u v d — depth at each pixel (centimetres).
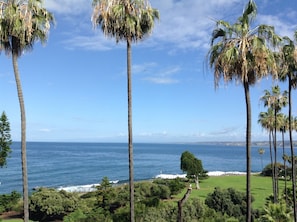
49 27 1889
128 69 2003
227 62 1628
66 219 3388
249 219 1691
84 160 17775
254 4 1658
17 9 1772
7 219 3994
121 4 1952
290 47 2273
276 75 1698
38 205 3953
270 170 9600
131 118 1997
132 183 1967
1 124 3512
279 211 2495
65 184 9062
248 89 1717
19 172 11544
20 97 1836
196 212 2770
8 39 1809
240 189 6612
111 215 3077
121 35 1995
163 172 12962
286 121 4469
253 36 1667
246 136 1727
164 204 3016
